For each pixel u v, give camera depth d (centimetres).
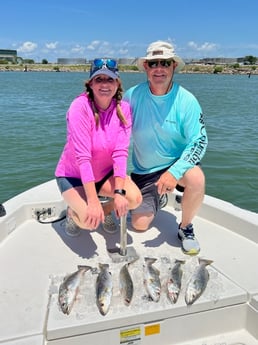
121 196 264
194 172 272
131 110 294
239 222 312
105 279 230
